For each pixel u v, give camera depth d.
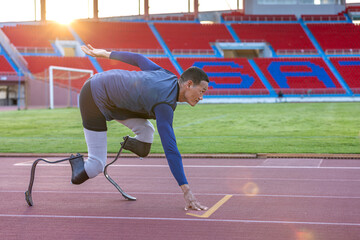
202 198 5.02
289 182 6.06
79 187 5.80
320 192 5.33
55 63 39.66
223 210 4.39
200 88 3.90
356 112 23.98
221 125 17.44
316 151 9.51
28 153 9.50
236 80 41.25
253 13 49.91
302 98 39.66
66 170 7.36
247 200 4.89
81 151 10.02
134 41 45.19
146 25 48.09
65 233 3.63
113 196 5.19
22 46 41.16
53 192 5.46
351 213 4.24
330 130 14.95
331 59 43.91
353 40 46.66
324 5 49.69
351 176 6.51
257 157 8.86
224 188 5.66
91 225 3.87
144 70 4.21
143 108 3.96
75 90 37.47
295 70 42.47
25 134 14.45
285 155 8.80
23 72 36.84
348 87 40.59
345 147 10.18
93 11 49.84
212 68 42.41
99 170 4.43
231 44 46.66
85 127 4.38
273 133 14.24
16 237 3.53
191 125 17.52
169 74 4.05
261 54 49.06
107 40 44.72
